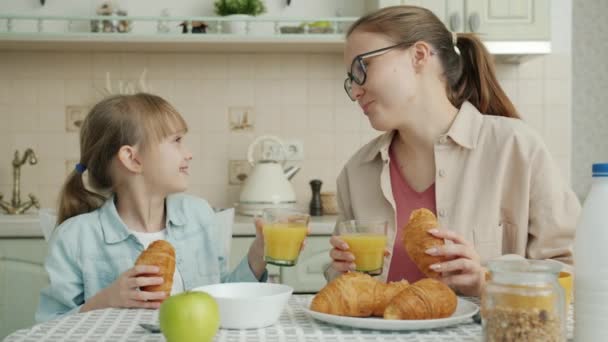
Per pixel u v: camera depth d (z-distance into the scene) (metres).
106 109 1.60
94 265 1.51
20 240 2.36
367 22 1.39
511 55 2.79
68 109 2.88
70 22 2.76
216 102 2.93
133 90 2.83
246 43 2.65
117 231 1.54
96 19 2.61
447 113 1.46
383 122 1.42
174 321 0.81
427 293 0.91
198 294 0.85
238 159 2.94
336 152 2.96
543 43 2.61
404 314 0.90
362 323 0.89
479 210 1.42
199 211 1.70
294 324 0.96
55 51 2.87
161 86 2.91
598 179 0.81
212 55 2.93
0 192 2.86
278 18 2.63
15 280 2.36
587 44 3.15
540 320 0.75
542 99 2.95
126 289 1.13
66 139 2.88
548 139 2.95
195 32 2.71
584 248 0.80
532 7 2.61
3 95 2.86
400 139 1.54
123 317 1.02
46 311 1.48
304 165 2.95
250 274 1.49
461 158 1.45
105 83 2.88
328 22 2.70
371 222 1.22
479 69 1.53
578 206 1.40
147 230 1.62
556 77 2.94
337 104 2.96
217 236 1.72
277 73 2.95
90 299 1.19
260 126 2.95
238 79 2.94
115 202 1.64
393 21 1.37
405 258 1.47
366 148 1.62
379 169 1.57
